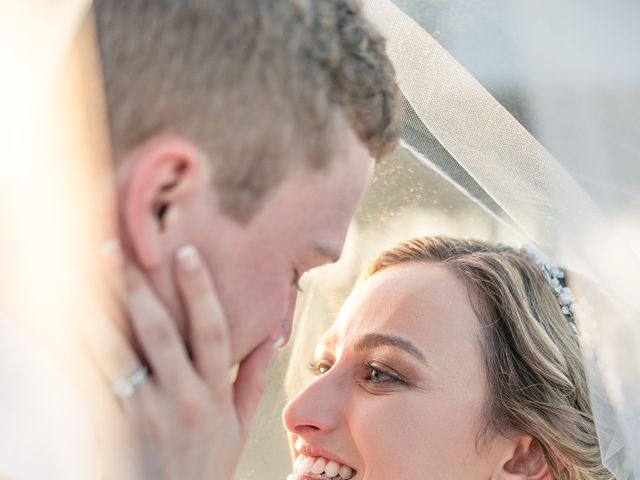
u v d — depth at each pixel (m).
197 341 1.15
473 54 1.96
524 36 1.86
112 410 1.11
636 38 1.79
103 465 1.10
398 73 2.01
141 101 1.05
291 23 1.11
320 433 2.06
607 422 1.98
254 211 1.12
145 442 1.14
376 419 2.02
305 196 1.15
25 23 1.02
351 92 1.15
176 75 1.06
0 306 1.01
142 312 1.11
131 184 1.06
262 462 2.64
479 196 2.38
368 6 2.00
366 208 2.48
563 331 2.19
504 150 1.99
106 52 1.06
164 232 1.10
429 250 2.24
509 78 1.94
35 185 1.01
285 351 2.65
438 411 2.03
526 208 2.02
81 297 1.07
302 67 1.11
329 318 2.59
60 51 1.01
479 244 2.29
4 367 0.96
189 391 1.15
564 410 2.10
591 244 1.91
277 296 1.19
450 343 2.07
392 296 2.12
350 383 2.09
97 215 1.04
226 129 1.07
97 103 1.04
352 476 2.06
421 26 1.99
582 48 1.81
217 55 1.07
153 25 1.06
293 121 1.11
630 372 1.95
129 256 1.10
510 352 2.11
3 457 0.91
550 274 2.25
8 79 1.01
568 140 1.85
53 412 0.96
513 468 2.11
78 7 1.01
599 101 1.82
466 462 2.05
